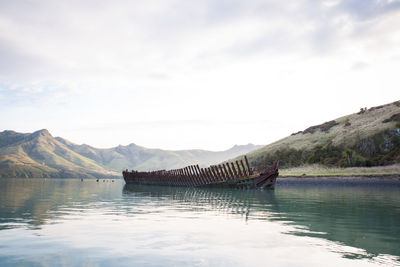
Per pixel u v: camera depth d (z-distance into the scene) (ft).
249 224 43.19
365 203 72.59
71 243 31.96
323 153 338.34
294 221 45.88
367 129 343.67
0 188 143.64
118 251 29.17
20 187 159.53
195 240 33.42
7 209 59.72
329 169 278.26
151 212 56.39
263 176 126.00
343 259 27.25
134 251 29.17
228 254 28.35
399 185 164.55
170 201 79.92
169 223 43.86
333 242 32.96
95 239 33.71
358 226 41.98
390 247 31.04
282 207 64.59
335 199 84.02
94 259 26.78
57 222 44.45
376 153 297.74
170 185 194.59
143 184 232.53
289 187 153.58
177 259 26.86
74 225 41.98
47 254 28.14
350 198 87.04
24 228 39.70
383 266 25.54
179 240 33.40
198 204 71.20
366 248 30.68
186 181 175.52
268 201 78.84
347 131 385.09
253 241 33.12
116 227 40.55
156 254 28.25
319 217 50.08
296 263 26.07
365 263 26.22
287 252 29.14
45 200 80.48
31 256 27.53
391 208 62.64
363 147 313.53
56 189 143.02
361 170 242.58
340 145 342.03
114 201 79.30
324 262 26.40
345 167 281.95
